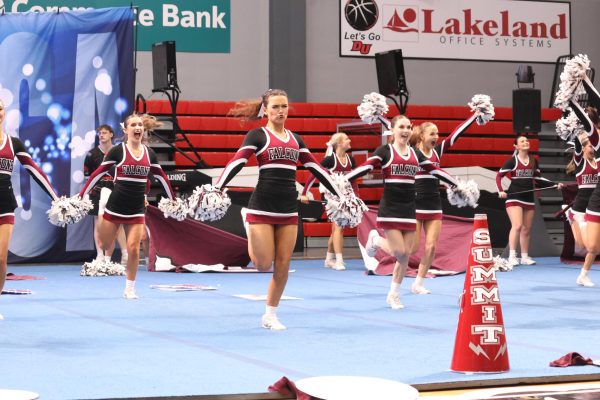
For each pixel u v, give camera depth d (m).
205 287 14.16
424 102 27.98
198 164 21.14
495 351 6.86
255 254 9.00
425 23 27.97
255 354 7.77
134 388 6.20
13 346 8.19
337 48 27.36
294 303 12.07
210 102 25.31
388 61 22.59
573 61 10.52
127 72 18.56
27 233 18.23
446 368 7.07
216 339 8.69
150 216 17.48
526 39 28.88
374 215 17.09
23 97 18.20
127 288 12.57
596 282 15.41
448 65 28.20
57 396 5.89
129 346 8.22
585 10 29.44
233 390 6.15
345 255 22.61
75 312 10.91
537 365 7.20
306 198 16.03
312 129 25.89
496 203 21.53
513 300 12.48
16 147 9.73
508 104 28.78
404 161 11.05
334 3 27.28
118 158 12.00
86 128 18.41
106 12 18.50
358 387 5.83
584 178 16.53
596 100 10.66
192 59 26.11
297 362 7.36
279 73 26.52
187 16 26.03
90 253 18.64
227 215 18.59
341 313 10.94
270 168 8.97
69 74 18.38
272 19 26.55
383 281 15.62
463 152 27.02
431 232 12.63
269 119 9.10
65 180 18.33
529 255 21.53
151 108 24.80
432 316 10.64
